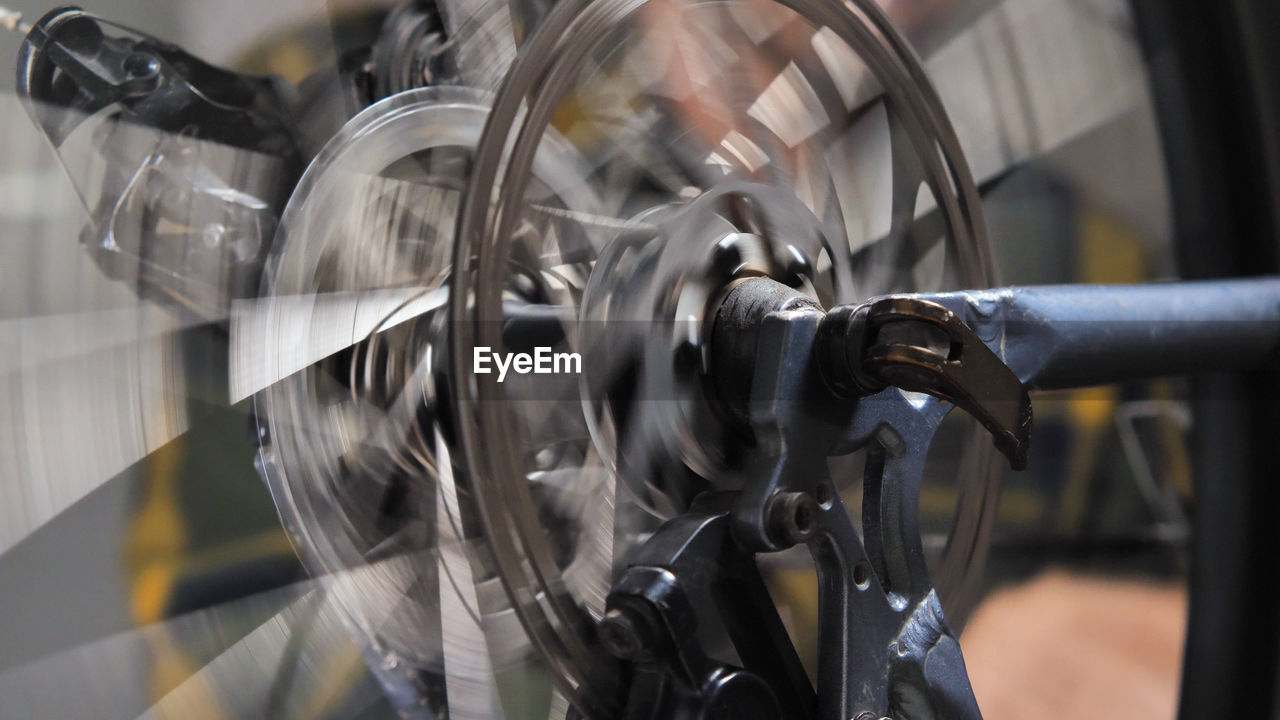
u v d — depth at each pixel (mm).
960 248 882
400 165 686
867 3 810
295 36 671
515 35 736
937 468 886
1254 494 1098
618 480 671
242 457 629
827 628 639
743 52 761
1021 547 1079
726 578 624
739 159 758
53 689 588
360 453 652
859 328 607
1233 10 1135
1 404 587
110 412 609
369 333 661
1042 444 1112
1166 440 1172
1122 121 1120
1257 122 1118
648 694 612
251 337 634
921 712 654
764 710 612
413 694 652
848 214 814
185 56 648
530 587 608
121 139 628
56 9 625
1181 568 1118
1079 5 1107
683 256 669
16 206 601
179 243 631
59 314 603
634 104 710
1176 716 1031
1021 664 1020
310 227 653
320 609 639
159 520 617
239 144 649
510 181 611
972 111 1031
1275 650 1059
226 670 616
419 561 657
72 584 595
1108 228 1105
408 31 698
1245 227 1114
